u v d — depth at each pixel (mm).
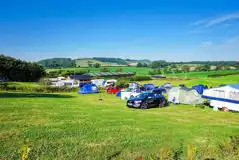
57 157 7934
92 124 13000
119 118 15422
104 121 14055
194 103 26438
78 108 19219
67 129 11508
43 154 8102
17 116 13984
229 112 21641
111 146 9414
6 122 12227
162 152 7820
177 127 13617
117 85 45344
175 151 8852
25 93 35781
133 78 82125
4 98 24062
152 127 13188
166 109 22766
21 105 18641
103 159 8047
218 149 8914
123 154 8609
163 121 15500
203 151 8703
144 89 40750
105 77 99625
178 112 20969
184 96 26609
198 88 39906
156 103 23625
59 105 20406
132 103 22516
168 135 11555
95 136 10664
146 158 8195
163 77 101812
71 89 46062
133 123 14016
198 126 14242
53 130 11188
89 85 42531
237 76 74625
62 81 60406
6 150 8109
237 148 8594
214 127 14125
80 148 8969
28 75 97188
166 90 41125
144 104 22594
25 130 10867
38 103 20922
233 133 12586
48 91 42938
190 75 116875
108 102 27531
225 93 22625
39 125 12016
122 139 10438
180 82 70812
